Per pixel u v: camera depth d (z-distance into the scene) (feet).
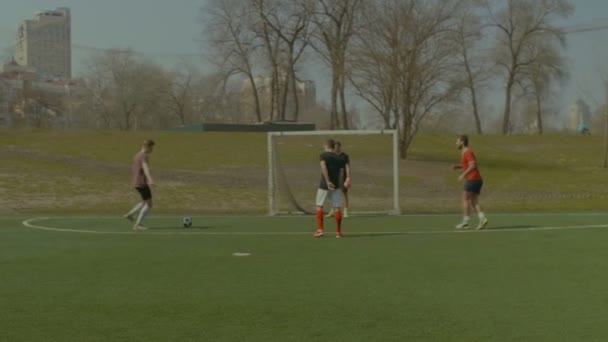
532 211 75.25
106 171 107.96
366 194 95.25
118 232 52.03
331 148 48.47
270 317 24.57
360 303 26.61
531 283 30.30
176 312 25.34
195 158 124.88
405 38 131.95
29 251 41.06
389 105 138.62
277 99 200.95
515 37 212.84
